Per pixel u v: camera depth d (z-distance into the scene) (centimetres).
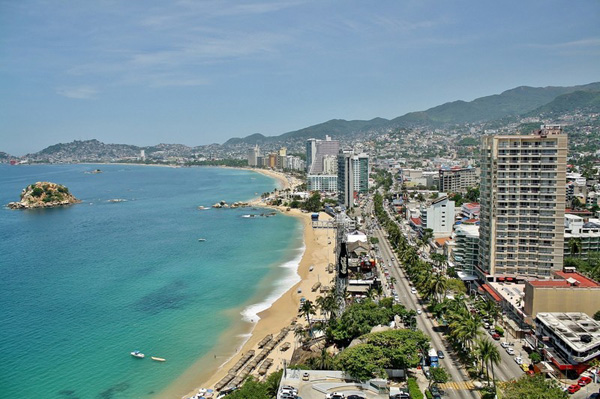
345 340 17562
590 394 12925
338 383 13725
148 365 17388
